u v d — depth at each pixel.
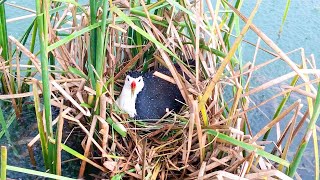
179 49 1.66
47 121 1.36
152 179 1.42
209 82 1.45
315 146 1.36
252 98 1.82
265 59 2.02
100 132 1.41
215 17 1.46
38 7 1.21
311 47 2.10
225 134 1.44
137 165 1.43
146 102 1.59
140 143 1.50
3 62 1.62
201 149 1.41
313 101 1.42
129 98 1.55
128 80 1.56
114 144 1.47
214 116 1.46
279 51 1.25
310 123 1.26
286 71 1.96
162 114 1.60
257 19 2.25
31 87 1.76
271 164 1.50
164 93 1.62
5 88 1.74
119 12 1.35
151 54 1.71
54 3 1.62
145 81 1.62
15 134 1.64
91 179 1.51
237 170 1.42
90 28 1.31
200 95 1.40
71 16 1.71
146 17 1.50
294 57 2.03
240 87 1.37
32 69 1.70
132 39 1.65
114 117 1.52
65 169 1.54
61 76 1.61
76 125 1.63
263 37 1.24
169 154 1.47
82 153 1.59
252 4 2.36
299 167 1.59
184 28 1.74
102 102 1.40
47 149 1.44
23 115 1.70
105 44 1.42
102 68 1.42
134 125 1.57
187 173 1.48
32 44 1.62
